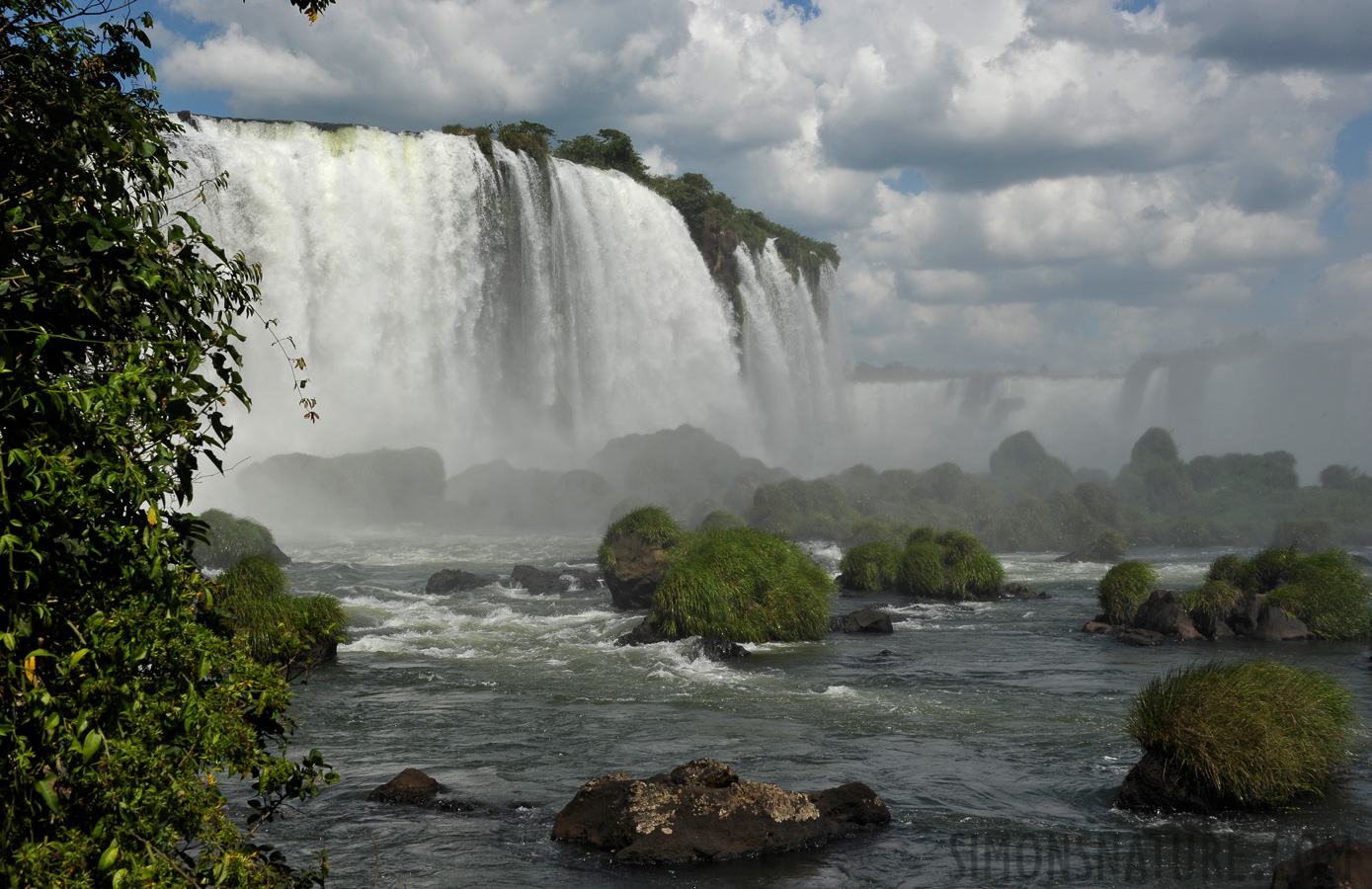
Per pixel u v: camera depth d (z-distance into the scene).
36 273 3.97
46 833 3.89
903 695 16.66
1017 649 21.75
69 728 3.83
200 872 4.23
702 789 9.68
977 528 52.34
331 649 19.33
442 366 62.12
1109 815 10.30
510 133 69.25
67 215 4.12
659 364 77.19
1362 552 49.56
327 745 13.20
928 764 12.30
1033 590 33.31
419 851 9.16
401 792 10.73
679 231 80.88
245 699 4.70
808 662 20.03
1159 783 10.48
